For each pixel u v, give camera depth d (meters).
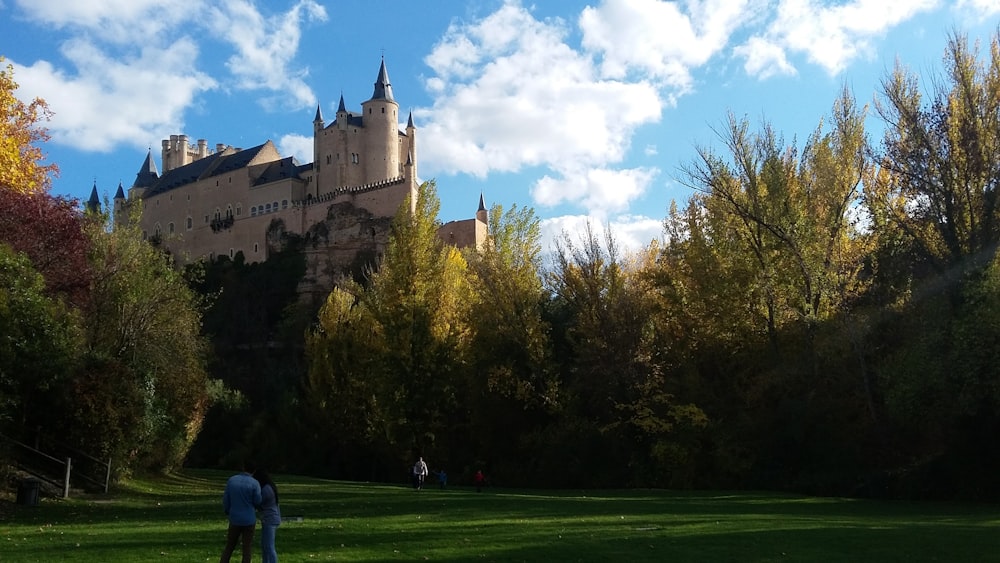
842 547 15.42
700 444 40.81
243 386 93.00
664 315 46.91
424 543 15.45
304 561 13.12
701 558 14.03
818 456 36.34
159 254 38.72
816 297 40.09
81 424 26.67
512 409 48.38
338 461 56.44
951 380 29.66
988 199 33.03
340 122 146.50
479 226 124.44
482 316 49.22
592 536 16.73
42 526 17.53
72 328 27.52
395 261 48.44
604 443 43.59
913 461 33.81
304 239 141.38
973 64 33.91
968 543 16.02
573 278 47.28
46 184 34.06
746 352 43.19
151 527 17.56
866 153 37.81
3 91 30.67
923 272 36.50
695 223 44.41
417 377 47.41
